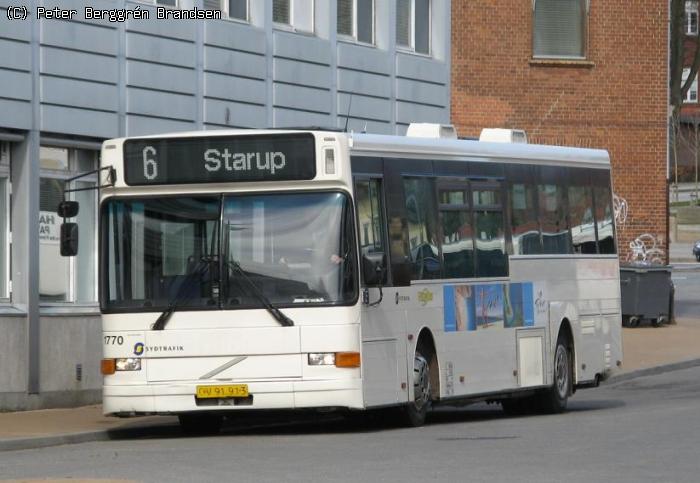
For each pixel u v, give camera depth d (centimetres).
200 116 4981
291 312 3403
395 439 3347
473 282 3956
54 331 4412
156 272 3478
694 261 15612
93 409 4384
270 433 3706
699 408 4178
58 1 4409
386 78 6019
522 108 7381
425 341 3766
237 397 3412
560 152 4459
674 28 8656
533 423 3841
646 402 4825
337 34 5769
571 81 7475
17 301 4338
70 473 2706
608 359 4722
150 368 3453
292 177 3438
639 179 7631
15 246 4344
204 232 3466
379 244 3556
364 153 3541
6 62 4231
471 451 3003
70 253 3538
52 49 4391
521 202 4219
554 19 7456
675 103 8719
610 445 3089
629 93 7569
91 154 4628
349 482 2470
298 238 3428
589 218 4612
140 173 3503
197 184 3475
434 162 3838
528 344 4209
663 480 2469
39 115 4350
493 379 4028
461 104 7269
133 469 2744
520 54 7362
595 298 4638
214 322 3425
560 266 4409
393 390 3559
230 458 2925
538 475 2553
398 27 6228
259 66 5275
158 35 4800
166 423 3947
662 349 6744
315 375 3391
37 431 3638
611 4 7525
